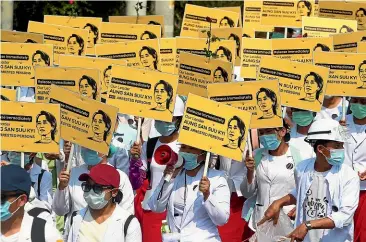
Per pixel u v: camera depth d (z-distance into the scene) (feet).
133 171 41.70
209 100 34.47
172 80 40.78
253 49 51.11
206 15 58.29
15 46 46.83
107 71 45.62
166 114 40.70
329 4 59.47
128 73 40.91
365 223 41.73
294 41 49.90
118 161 40.45
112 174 30.48
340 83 44.75
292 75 42.75
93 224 30.83
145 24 55.88
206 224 34.19
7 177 28.17
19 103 35.65
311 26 55.36
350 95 44.37
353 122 42.83
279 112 38.73
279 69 42.98
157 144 41.81
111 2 86.38
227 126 34.45
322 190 35.35
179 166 34.65
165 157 34.50
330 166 35.37
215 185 34.09
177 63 51.47
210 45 50.60
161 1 77.77
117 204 32.09
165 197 34.81
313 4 58.95
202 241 33.94
